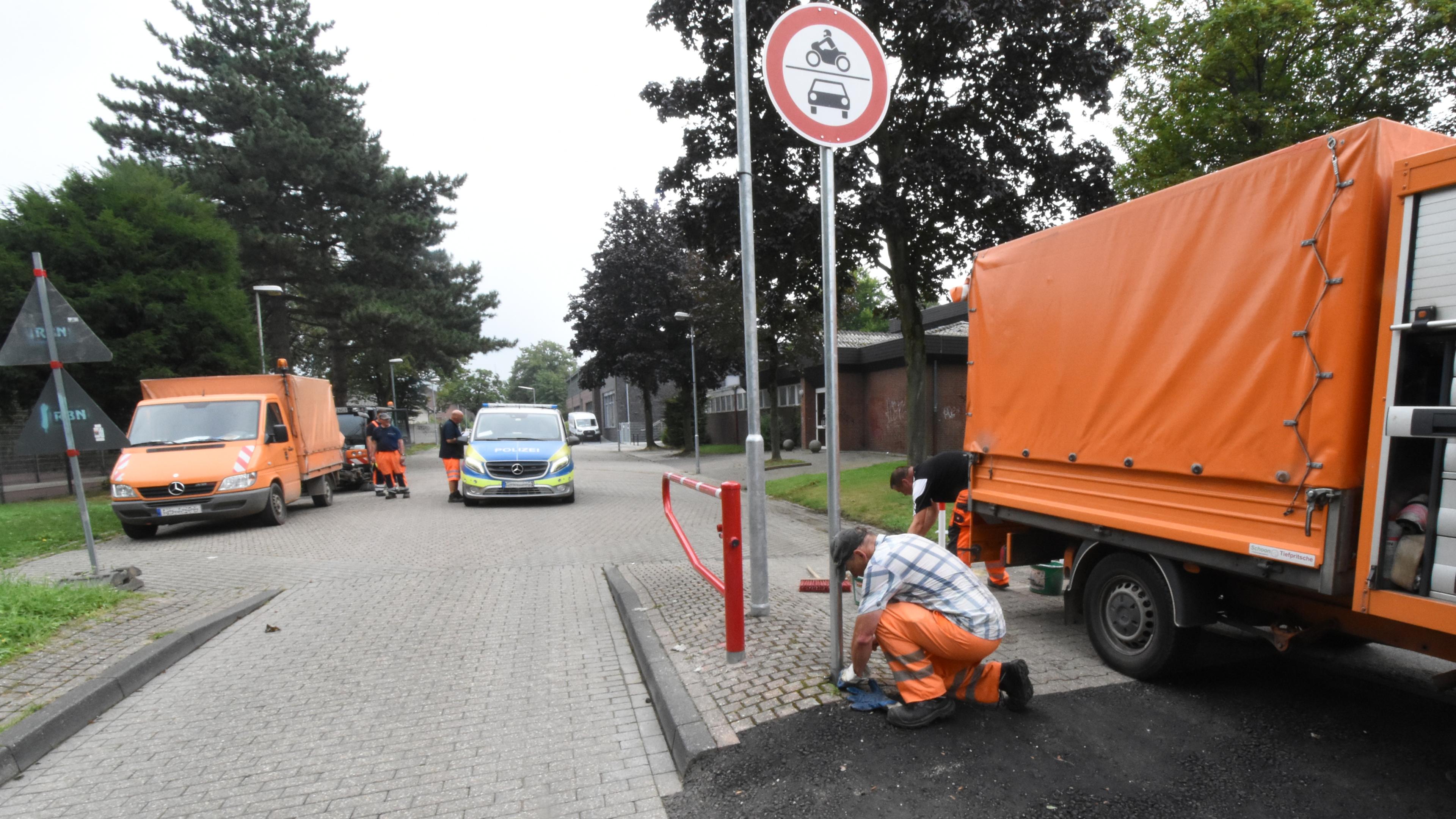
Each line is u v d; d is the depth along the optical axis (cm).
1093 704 356
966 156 1069
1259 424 312
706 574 465
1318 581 289
